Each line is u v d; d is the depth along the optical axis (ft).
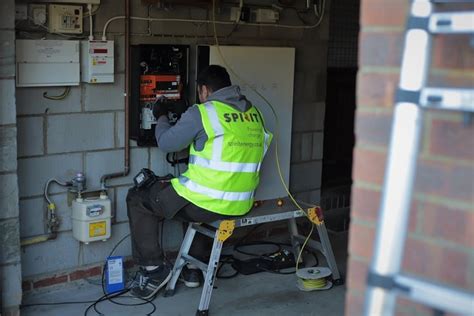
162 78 14.05
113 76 13.30
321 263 15.47
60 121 12.92
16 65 12.07
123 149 13.89
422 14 3.75
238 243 16.38
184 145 12.45
